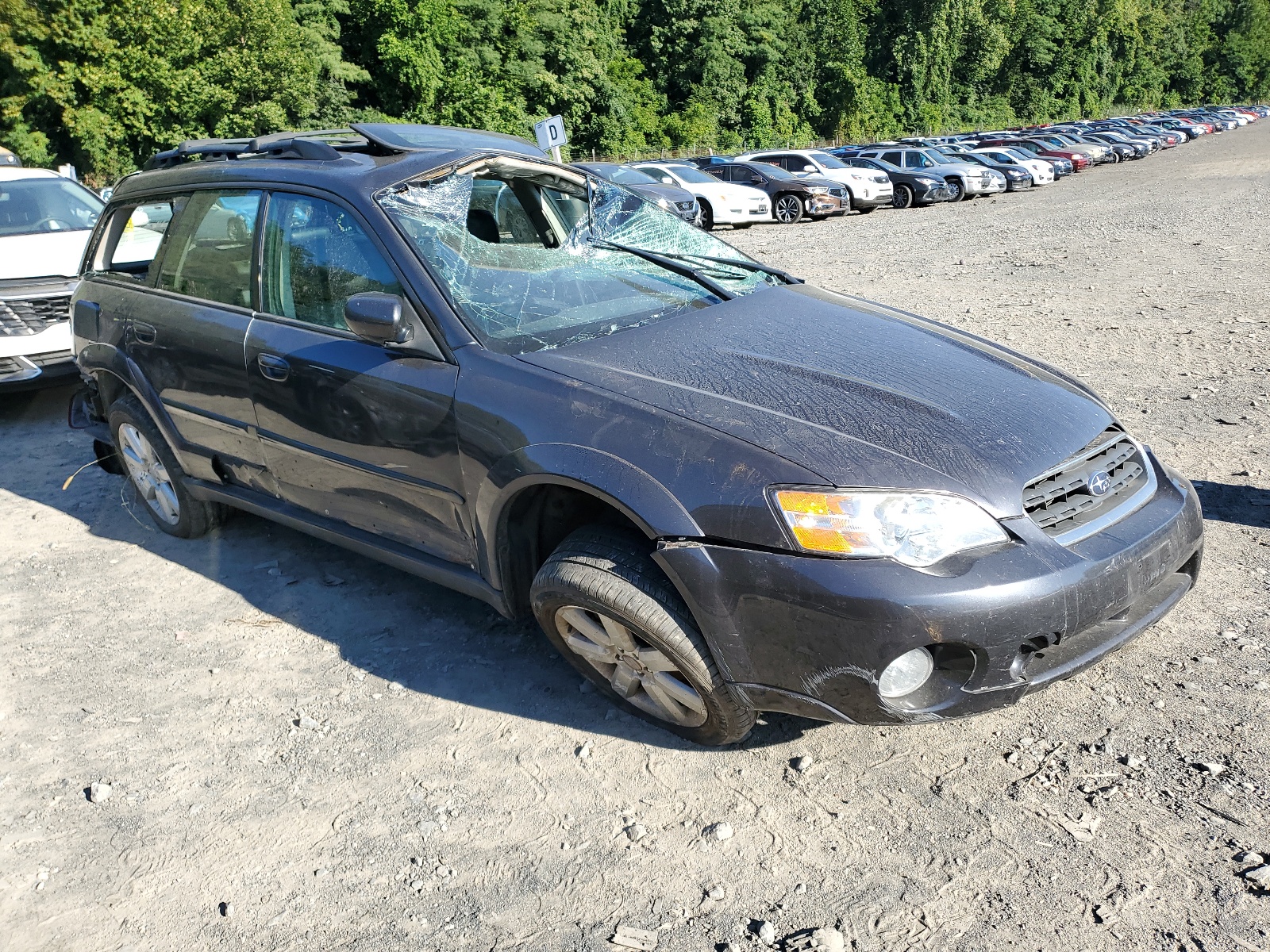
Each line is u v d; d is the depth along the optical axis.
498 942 2.15
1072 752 2.62
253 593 3.83
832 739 2.77
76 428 4.88
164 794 2.71
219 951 2.18
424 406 2.91
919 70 69.38
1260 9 111.94
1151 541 2.54
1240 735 2.63
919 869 2.27
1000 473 2.42
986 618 2.24
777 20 59.84
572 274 3.37
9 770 2.85
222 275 3.68
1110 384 6.08
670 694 2.68
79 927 2.27
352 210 3.20
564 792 2.62
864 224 19.47
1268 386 5.82
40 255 6.54
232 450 3.72
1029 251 12.85
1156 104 101.75
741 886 2.26
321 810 2.61
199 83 29.89
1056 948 2.03
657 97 53.72
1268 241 12.19
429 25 38.81
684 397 2.62
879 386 2.73
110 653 3.46
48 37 28.73
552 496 2.87
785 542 2.30
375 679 3.21
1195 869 2.20
